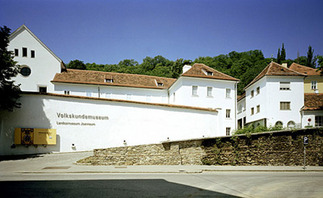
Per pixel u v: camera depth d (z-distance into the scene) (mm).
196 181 11648
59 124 20234
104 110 21766
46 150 19641
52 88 38438
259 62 69125
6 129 18875
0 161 16422
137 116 22781
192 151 18109
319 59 32406
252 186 10836
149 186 10148
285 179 13023
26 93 19562
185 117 24703
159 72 76000
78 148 20562
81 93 37719
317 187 10922
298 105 40312
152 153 17188
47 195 8281
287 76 40656
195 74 39094
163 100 42844
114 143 21719
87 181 10836
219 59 76250
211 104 39312
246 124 48375
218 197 8695
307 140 18469
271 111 40156
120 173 13734
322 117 38531
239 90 62688
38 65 38406
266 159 19234
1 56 18500
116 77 41656
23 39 38281
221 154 18531
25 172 13016
